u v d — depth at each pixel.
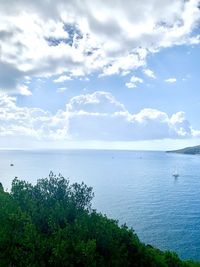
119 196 178.25
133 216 129.38
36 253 33.53
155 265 41.12
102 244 37.66
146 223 118.50
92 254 34.25
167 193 192.88
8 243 33.97
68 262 33.41
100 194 185.38
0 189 53.34
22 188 46.47
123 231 41.66
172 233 106.12
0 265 31.72
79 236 36.41
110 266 36.25
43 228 39.28
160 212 137.38
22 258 32.44
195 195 185.75
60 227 39.78
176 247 93.31
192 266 52.09
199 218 127.44
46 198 45.97
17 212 38.69
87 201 47.59
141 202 160.38
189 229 111.00
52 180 48.12
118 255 37.19
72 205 43.25
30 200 42.84
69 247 34.50
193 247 93.38
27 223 36.03
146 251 42.22
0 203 42.03
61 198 46.28
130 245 40.44
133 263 39.16
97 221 40.50
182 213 136.12
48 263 34.06
